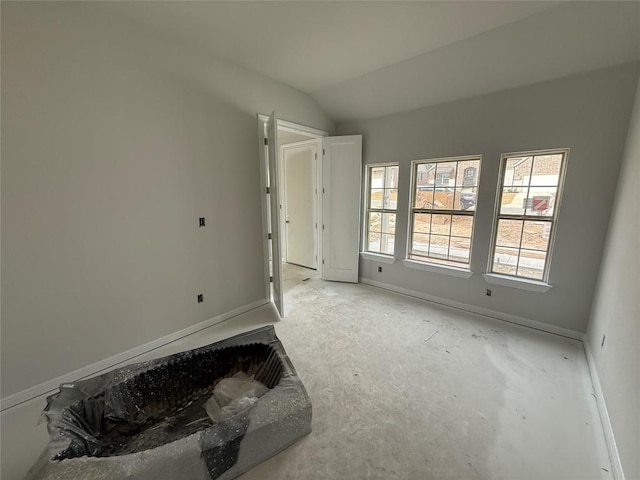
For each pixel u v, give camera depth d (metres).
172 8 2.03
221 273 3.06
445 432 1.68
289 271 5.03
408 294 3.86
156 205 2.47
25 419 1.81
